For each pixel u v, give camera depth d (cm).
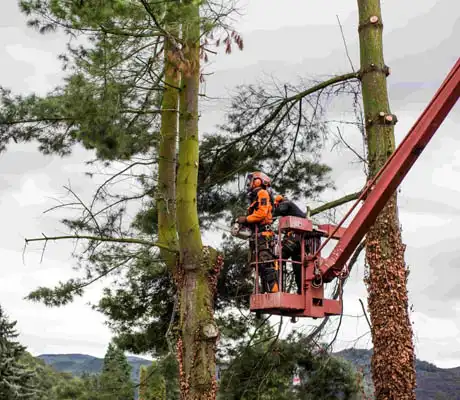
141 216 2428
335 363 2500
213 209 2583
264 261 1684
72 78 1870
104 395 2592
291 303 1658
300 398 2473
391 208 1831
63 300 2106
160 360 2525
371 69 1964
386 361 1747
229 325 2644
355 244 1678
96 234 2064
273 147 2566
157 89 1981
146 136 2102
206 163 2555
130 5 1662
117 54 1850
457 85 1505
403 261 1814
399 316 1762
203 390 1816
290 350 2517
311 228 1702
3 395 4953
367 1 2006
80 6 1680
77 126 1981
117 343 2662
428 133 1564
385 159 1888
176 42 1805
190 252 1897
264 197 1702
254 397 2484
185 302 1881
